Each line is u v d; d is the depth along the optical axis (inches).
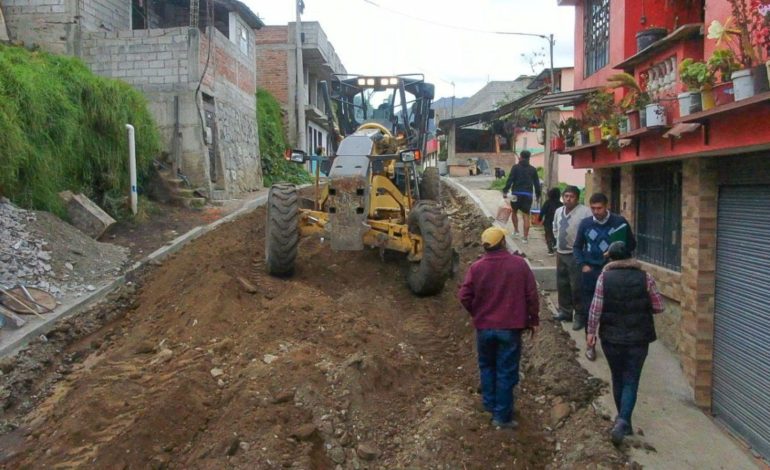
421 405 217.0
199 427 195.6
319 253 378.9
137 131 452.1
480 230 461.7
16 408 222.1
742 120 178.1
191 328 258.8
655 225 294.0
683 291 250.1
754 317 208.8
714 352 237.3
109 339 273.1
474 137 1242.0
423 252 305.6
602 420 210.4
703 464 192.2
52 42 522.0
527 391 240.1
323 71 1107.3
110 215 413.4
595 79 369.7
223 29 757.9
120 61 525.0
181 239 396.8
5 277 285.3
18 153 331.3
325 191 359.9
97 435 190.9
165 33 521.7
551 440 208.8
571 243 278.2
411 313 303.4
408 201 360.5
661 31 273.1
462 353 264.4
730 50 185.8
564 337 270.8
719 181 231.5
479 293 209.3
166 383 211.6
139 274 340.8
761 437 202.8
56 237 333.7
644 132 239.0
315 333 250.7
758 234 207.0
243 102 674.2
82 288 305.9
